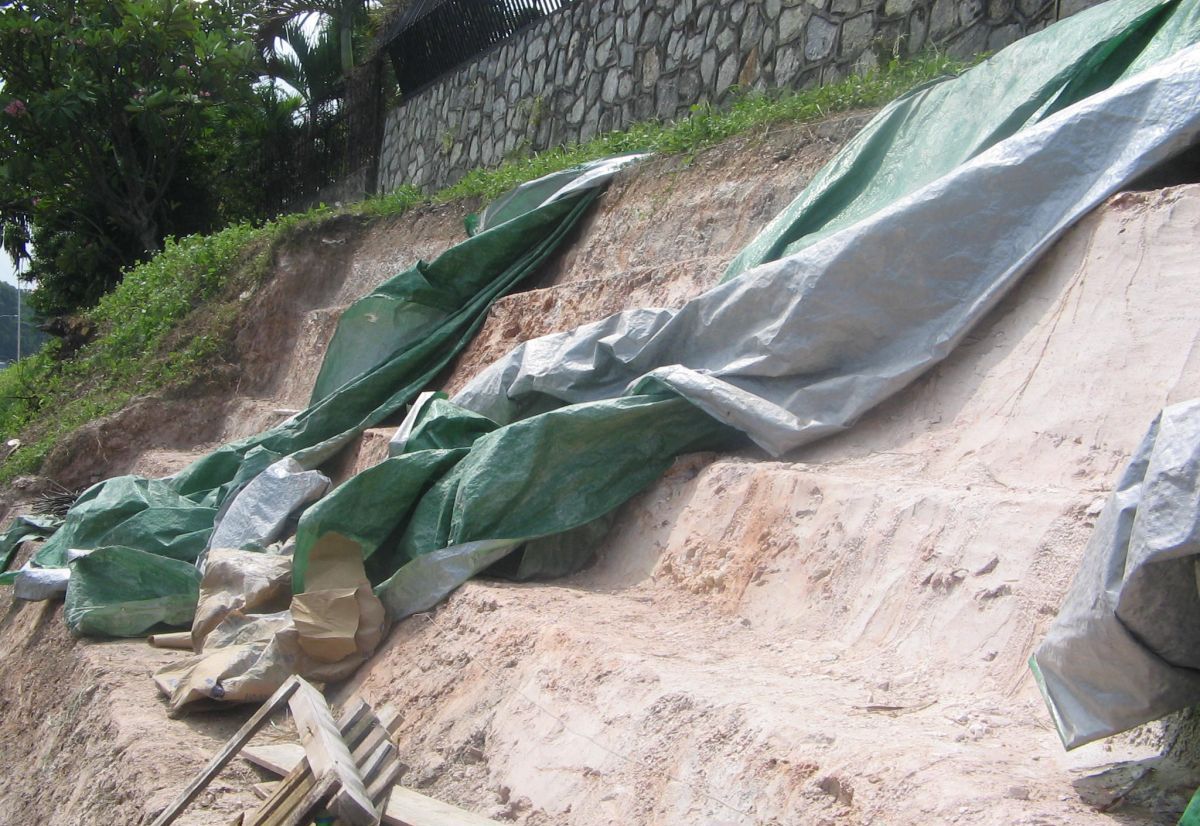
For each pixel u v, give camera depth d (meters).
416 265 11.23
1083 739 3.09
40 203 23.39
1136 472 3.06
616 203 11.02
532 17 16.55
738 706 4.01
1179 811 2.99
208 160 24.50
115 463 15.23
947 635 4.27
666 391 6.52
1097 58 6.44
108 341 17.86
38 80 21.61
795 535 5.29
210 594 7.56
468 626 5.92
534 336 10.02
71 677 7.96
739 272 7.62
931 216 5.98
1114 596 2.92
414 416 8.41
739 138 10.05
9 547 12.43
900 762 3.39
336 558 6.95
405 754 5.29
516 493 6.48
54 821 6.43
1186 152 5.83
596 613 5.50
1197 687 3.01
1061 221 5.72
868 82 9.59
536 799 4.42
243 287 17.05
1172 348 4.83
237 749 4.70
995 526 4.45
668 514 6.21
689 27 13.17
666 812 3.87
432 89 19.19
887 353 6.03
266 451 10.22
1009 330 5.70
